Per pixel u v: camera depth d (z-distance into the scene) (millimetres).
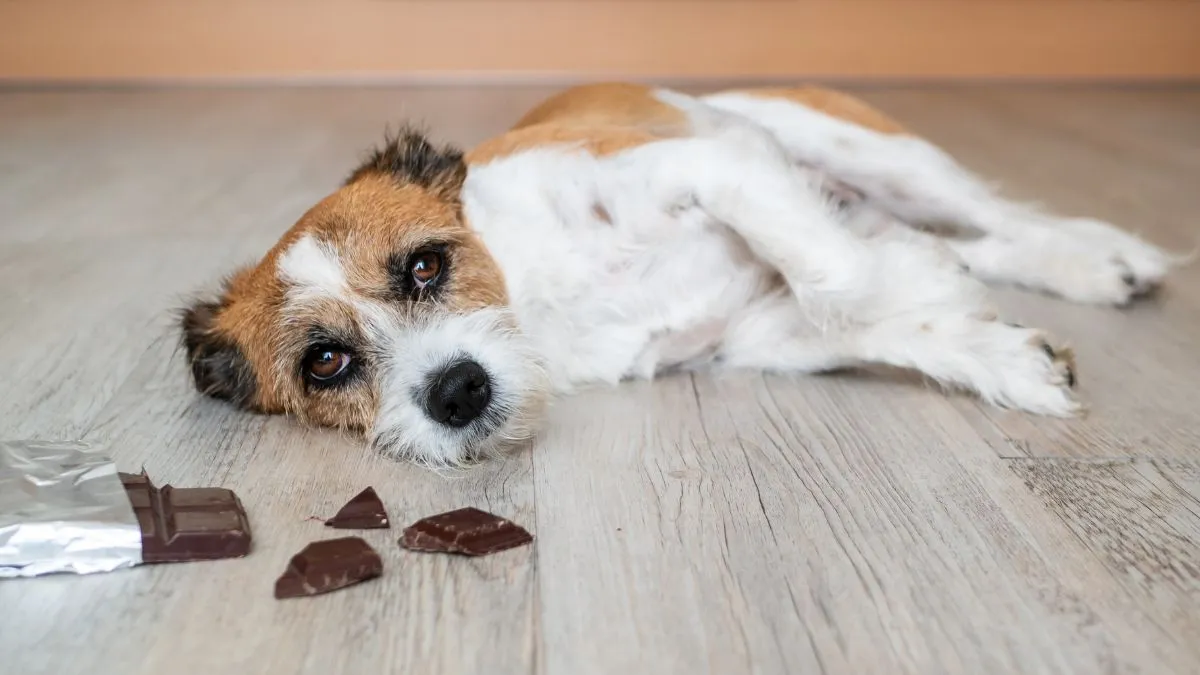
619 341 702
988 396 656
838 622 500
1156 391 667
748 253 712
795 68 1898
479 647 495
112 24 1891
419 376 629
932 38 1870
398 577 535
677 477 599
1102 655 482
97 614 520
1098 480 586
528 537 553
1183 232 922
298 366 654
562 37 1898
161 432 664
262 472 623
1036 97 1712
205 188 1195
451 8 1892
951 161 827
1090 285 777
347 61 1924
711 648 490
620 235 695
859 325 687
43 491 570
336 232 651
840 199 829
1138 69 1878
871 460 608
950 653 484
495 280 675
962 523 556
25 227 1052
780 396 685
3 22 1875
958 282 691
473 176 705
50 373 736
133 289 872
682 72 1904
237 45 1918
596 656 489
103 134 1535
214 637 506
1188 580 518
